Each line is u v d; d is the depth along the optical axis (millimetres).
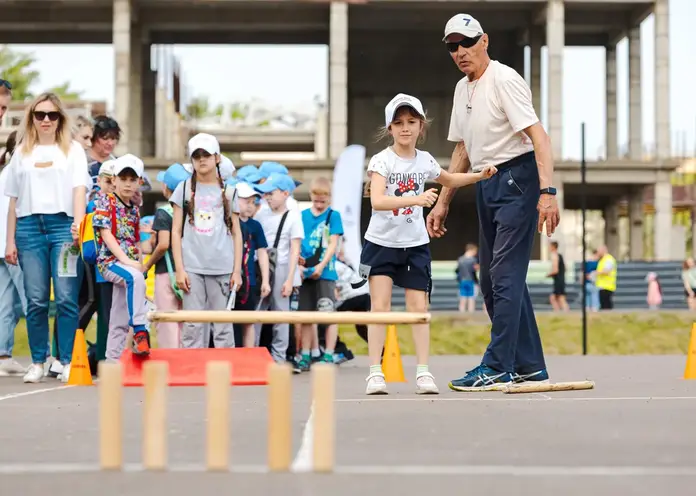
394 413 10234
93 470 6715
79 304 16875
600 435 8570
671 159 64125
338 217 19422
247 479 6316
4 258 16562
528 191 12914
